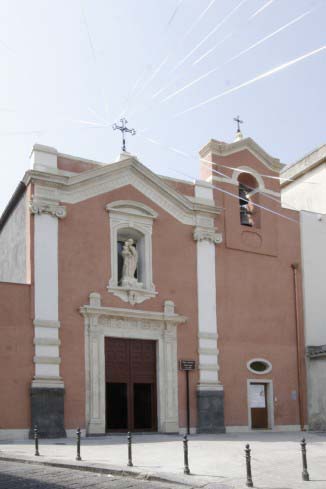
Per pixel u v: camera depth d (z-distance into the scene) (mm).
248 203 31625
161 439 23094
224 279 29250
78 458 16500
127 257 26734
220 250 29438
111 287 25906
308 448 20016
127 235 27516
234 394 28297
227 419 27875
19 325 23688
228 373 28359
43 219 24938
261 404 29141
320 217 33125
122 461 16312
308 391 30469
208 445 20719
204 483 13328
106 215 26484
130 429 25656
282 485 13250
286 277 31281
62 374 24125
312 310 31594
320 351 30094
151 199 27938
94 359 24859
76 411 24172
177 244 28250
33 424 23094
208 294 28484
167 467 15398
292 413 29797
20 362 23453
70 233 25438
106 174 26609
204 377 27469
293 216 32344
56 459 16547
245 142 31328
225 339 28609
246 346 29141
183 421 26703
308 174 37250
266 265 30734
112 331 25750
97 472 14898
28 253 24688
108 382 25547
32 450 18875
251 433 27406
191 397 27109
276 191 32031
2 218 28797
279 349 30125
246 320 29438
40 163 25281
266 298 30312
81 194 26016
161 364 26594
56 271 24781
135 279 26656
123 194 27172
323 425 29547
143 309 26594
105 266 26000
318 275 32281
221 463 16250
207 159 30609
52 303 24422
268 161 32000
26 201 25469
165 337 26906
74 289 25078
